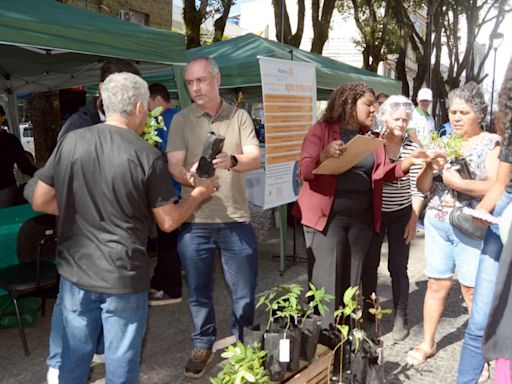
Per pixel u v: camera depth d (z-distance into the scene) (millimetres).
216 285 5086
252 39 6582
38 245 3461
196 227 3053
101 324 2295
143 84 2273
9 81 7227
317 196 3035
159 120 2709
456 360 3523
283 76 4855
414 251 6598
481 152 2859
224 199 3055
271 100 4688
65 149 2166
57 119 7859
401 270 3812
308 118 5309
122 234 2133
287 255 6215
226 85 5840
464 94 2906
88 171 2115
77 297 2186
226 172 3049
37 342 3756
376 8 17984
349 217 3041
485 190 2762
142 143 2189
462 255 3152
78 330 2221
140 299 2223
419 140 3646
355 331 2791
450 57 25469
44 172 2230
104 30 3910
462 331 4027
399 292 3811
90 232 2135
